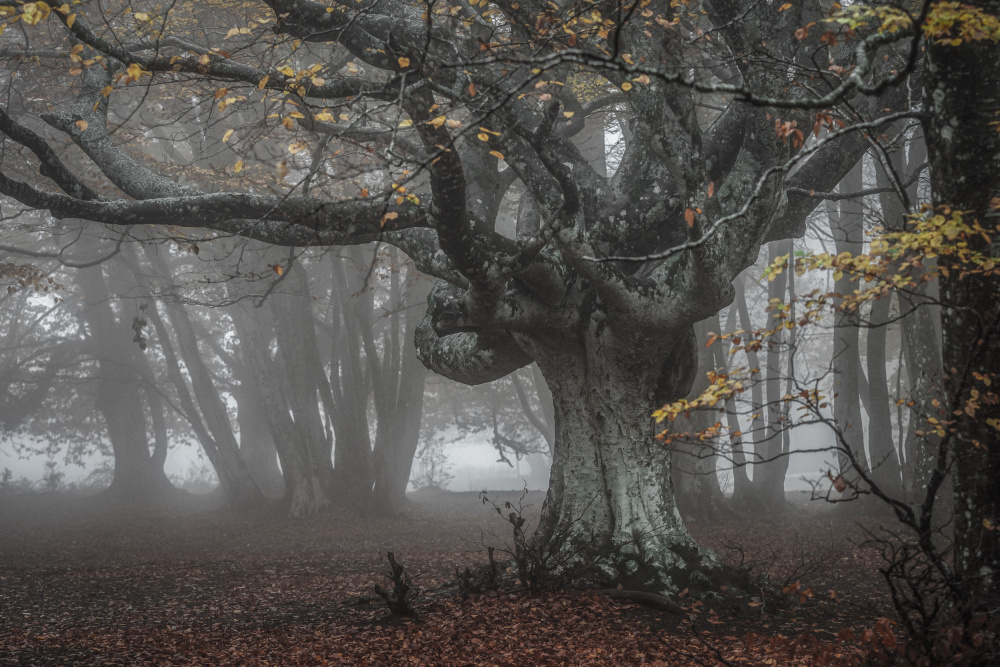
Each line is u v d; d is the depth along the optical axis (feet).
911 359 61.87
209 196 32.45
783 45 28.07
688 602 33.19
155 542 72.64
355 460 92.68
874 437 75.51
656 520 36.91
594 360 36.76
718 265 30.07
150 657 27.73
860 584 39.75
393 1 31.89
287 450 90.53
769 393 85.05
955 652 15.28
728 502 82.33
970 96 17.08
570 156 37.50
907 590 34.88
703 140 33.96
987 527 17.37
